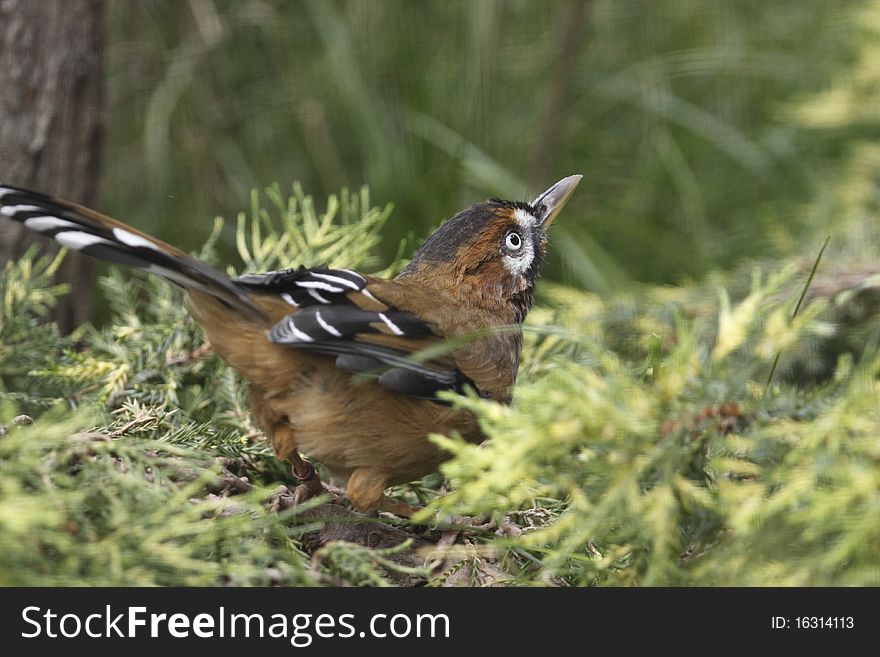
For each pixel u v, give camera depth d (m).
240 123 13.60
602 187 14.20
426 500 8.06
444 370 7.13
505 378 7.62
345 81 13.11
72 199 9.81
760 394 5.77
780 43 14.91
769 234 12.88
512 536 6.77
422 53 13.57
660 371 5.67
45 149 9.59
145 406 7.74
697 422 5.47
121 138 13.77
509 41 14.62
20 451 5.36
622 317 9.83
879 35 14.28
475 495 5.34
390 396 6.77
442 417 6.90
